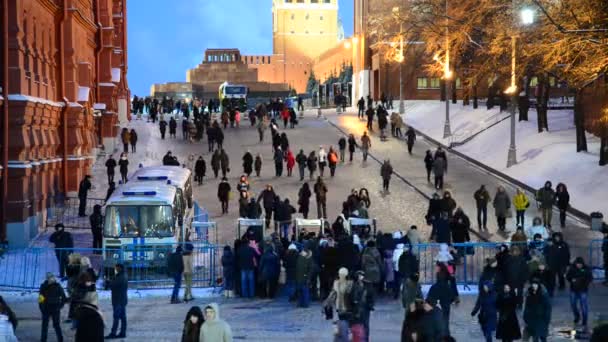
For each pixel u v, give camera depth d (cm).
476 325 2059
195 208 3641
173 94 13312
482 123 5688
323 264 2362
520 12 4106
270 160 4953
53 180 3750
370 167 4678
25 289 2538
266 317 2166
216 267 2817
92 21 5159
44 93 3606
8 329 1432
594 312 2191
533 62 4500
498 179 4356
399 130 5831
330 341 1889
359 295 1656
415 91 8650
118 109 6712
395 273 2414
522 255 2233
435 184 4078
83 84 4334
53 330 2030
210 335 1332
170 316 2181
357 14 10206
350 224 2816
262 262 2398
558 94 7069
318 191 3503
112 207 2712
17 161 3120
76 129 4000
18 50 3111
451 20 5731
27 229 3170
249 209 3147
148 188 2792
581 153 4203
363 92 9325
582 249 2961
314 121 6875
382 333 1977
